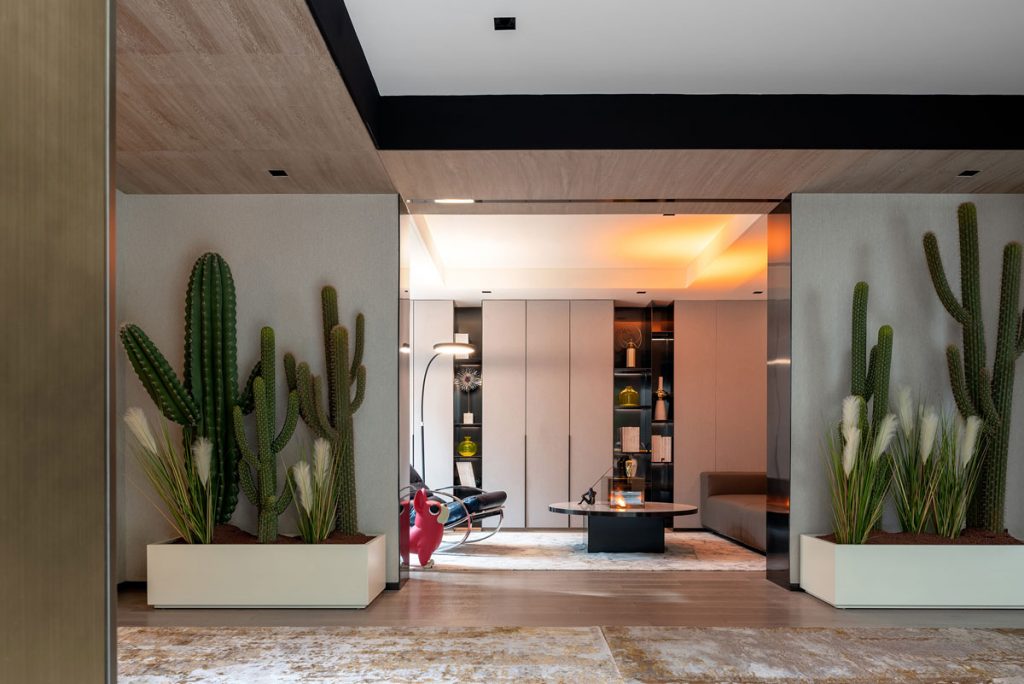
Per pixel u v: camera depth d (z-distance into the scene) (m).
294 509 5.21
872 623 4.33
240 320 5.33
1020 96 4.47
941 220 5.39
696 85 4.31
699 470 9.97
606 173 4.89
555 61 3.97
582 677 3.32
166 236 5.34
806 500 5.29
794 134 4.43
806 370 5.32
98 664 1.06
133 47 3.08
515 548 7.74
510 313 10.01
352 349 5.36
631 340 10.38
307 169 4.79
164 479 4.75
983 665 3.52
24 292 0.90
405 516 5.57
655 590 5.27
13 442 0.88
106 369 1.09
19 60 0.89
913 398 5.34
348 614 4.51
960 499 4.92
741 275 8.34
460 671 3.40
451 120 4.41
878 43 3.77
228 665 3.49
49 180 0.95
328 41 3.04
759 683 3.26
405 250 5.61
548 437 9.94
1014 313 5.01
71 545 1.00
